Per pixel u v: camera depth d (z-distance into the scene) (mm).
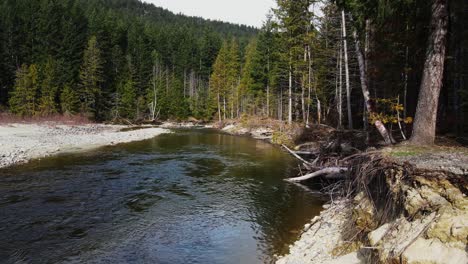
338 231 8297
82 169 17562
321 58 28703
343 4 10602
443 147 7410
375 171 6836
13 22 50125
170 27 96250
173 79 68312
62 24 54031
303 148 22891
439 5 7578
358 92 26484
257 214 11156
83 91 49562
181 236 9375
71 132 33938
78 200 12383
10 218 10391
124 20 87125
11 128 34125
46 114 44906
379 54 12734
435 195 5254
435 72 7637
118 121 54688
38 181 14812
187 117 66375
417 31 10203
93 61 49625
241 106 57781
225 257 8156
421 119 7840
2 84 47625
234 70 59156
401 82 15688
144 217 10812
